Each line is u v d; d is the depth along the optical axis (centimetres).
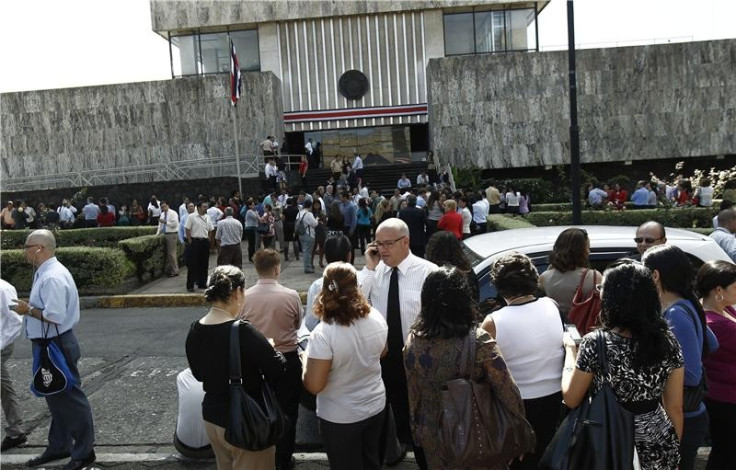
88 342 899
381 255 429
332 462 367
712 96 2780
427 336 301
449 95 2848
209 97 2869
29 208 2314
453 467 287
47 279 467
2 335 494
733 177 1780
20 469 486
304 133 3228
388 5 3039
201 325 361
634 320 287
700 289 373
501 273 353
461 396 285
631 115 2814
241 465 368
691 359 322
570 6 1109
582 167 2961
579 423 295
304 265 1419
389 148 3200
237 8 3058
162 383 696
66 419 479
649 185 1997
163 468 479
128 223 2334
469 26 3091
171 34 3164
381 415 372
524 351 342
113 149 2925
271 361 358
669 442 292
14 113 2955
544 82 2819
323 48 3139
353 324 350
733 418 361
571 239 430
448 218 1175
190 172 2864
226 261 1253
